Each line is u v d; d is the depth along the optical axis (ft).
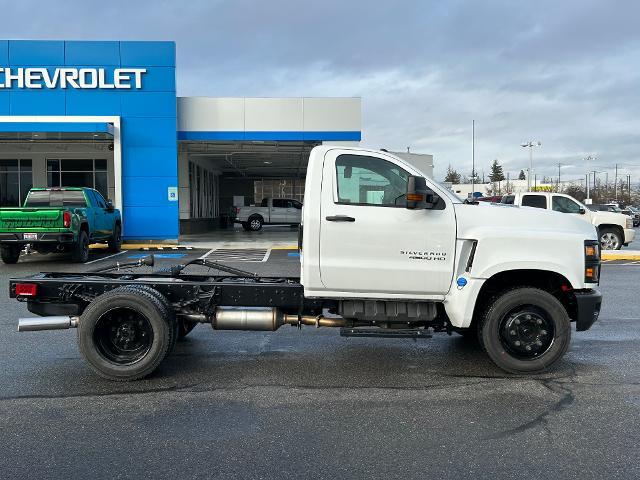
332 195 18.48
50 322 19.13
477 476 11.89
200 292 19.62
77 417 15.14
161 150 72.74
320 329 25.57
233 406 15.99
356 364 20.16
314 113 74.84
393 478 11.80
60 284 19.43
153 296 18.35
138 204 73.00
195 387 17.62
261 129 74.95
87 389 17.37
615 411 15.66
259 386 17.75
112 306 17.94
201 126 74.59
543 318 18.70
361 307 18.86
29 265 49.44
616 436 13.96
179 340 23.39
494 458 12.73
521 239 18.37
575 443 13.53
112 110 72.13
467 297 18.40
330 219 18.30
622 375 18.94
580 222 19.47
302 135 75.20
